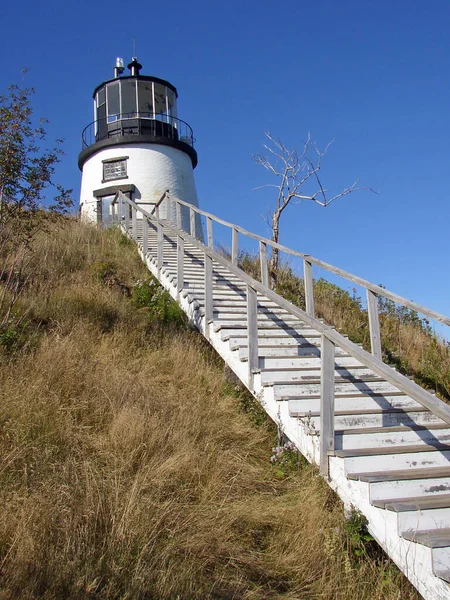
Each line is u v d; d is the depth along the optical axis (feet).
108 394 18.83
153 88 73.31
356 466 14.12
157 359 24.17
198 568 12.03
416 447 14.92
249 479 16.26
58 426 16.07
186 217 71.20
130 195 68.03
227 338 22.77
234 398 21.97
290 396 17.49
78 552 11.12
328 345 15.12
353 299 38.99
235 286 32.12
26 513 12.07
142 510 13.05
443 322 17.13
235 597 11.67
